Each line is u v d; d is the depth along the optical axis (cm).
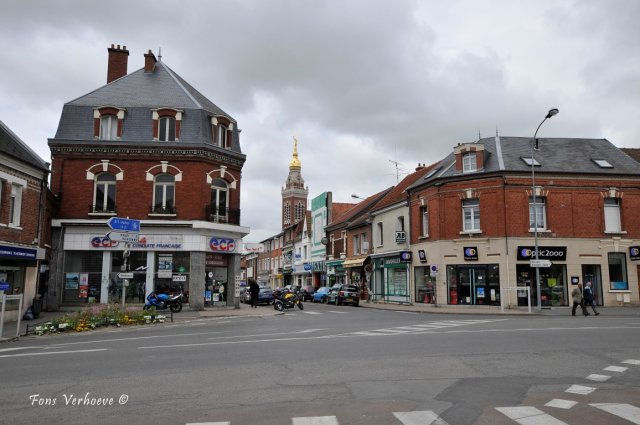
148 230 2630
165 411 632
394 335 1420
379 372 867
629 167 2927
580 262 2783
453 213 2962
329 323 1919
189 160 2680
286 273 6644
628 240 2812
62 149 2636
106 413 629
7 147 2003
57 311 2528
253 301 3167
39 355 1119
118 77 3098
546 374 852
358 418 595
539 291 2508
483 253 2838
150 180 2659
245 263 9825
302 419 589
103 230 2616
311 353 1082
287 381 799
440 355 1041
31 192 2155
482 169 2892
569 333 1416
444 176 2989
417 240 3238
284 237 7019
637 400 684
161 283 2630
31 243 2145
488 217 2841
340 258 4762
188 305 2616
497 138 3078
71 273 2598
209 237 2705
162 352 1126
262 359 1007
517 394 715
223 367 922
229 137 2889
